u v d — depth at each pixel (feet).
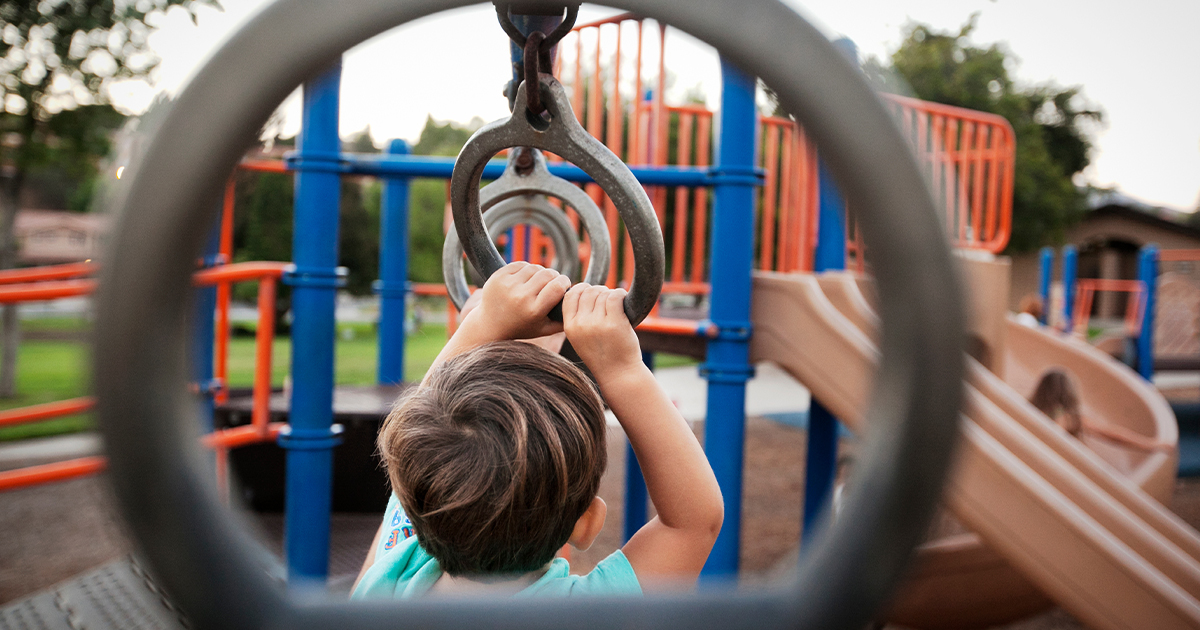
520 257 9.69
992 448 6.50
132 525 0.91
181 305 0.93
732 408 7.11
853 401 7.29
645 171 7.34
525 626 1.06
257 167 10.00
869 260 0.98
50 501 14.01
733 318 7.14
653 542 2.53
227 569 0.97
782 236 11.71
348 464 9.87
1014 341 15.81
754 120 7.08
